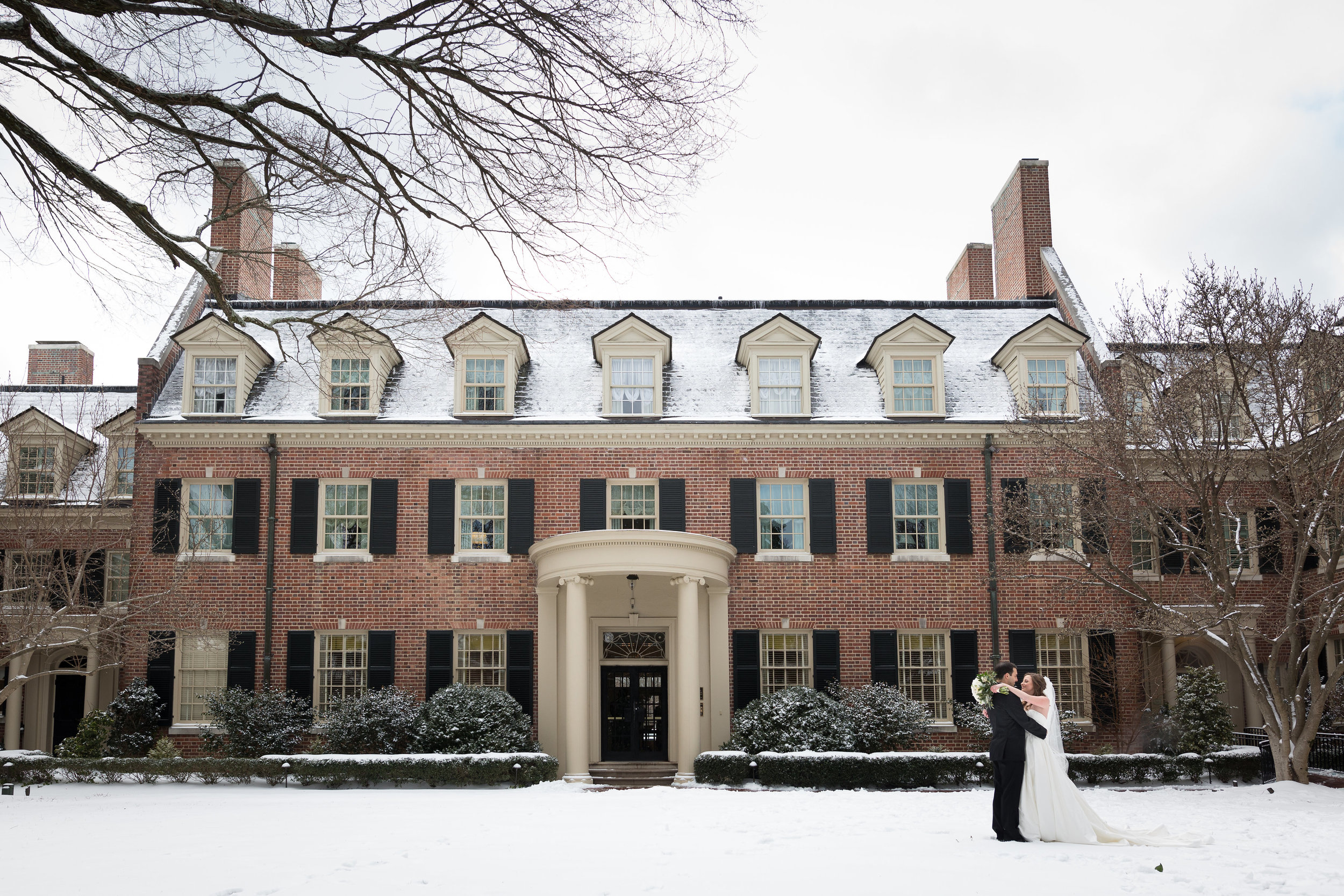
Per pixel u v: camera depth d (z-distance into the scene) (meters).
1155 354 23.66
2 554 28.23
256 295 33.78
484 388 29.23
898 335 29.58
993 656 27.92
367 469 28.36
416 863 10.21
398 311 28.83
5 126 9.23
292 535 27.86
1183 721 25.83
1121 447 23.00
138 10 8.63
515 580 27.83
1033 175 34.72
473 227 11.38
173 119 10.91
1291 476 20.95
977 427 28.55
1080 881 8.79
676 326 32.38
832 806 16.58
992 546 28.28
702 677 27.56
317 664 27.58
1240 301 21.30
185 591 27.36
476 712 25.14
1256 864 9.78
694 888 8.57
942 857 10.17
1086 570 26.72
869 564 28.23
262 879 9.34
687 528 28.22
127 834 13.50
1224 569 22.36
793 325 29.50
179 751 26.44
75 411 33.78
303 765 22.83
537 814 15.62
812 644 27.84
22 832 13.87
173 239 10.72
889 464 28.77
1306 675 21.62
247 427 28.05
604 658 28.09
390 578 27.80
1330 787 21.14
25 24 8.74
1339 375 20.42
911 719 25.91
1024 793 11.39
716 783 24.11
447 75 9.99
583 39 9.81
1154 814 15.53
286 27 9.16
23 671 28.12
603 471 28.47
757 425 28.36
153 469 28.09
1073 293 31.88
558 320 32.12
